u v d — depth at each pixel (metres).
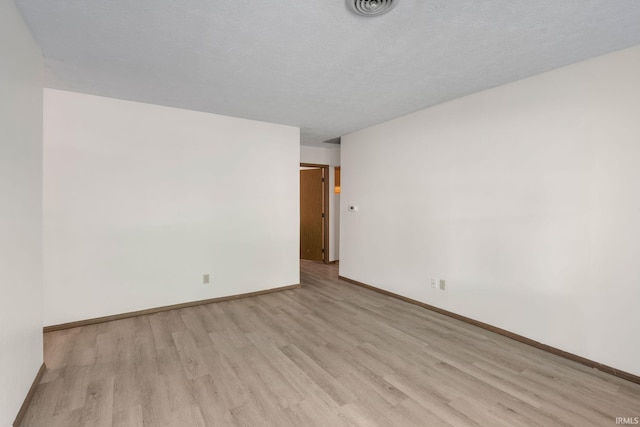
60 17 1.79
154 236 3.41
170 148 3.48
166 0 1.64
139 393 1.97
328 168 6.26
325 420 1.73
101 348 2.57
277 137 4.23
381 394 1.97
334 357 2.45
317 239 6.43
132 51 2.19
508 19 1.80
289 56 2.26
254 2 1.65
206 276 3.74
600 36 1.99
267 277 4.21
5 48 1.56
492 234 2.94
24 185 1.82
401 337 2.82
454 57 2.28
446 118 3.33
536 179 2.62
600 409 1.83
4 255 1.54
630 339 2.13
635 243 2.12
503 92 2.82
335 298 3.99
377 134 4.26
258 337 2.81
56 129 2.92
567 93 2.42
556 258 2.50
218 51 2.19
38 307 2.06
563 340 2.46
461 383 2.09
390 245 4.08
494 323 2.93
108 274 3.17
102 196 3.13
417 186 3.69
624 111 2.15
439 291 3.45
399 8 1.69
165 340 2.73
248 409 1.82
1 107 1.51
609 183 2.22
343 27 1.89
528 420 1.73
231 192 3.89
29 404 1.85
